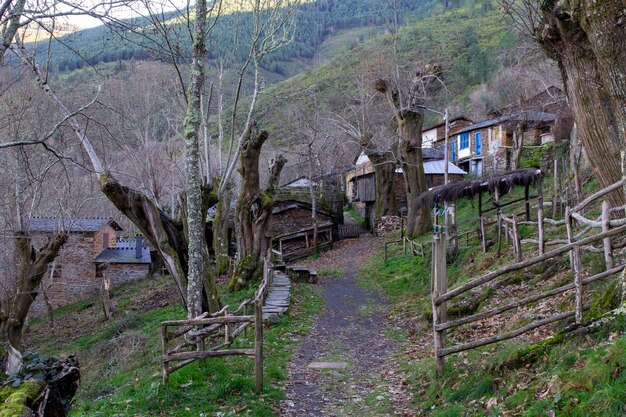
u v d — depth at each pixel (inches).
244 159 802.8
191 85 424.2
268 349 420.5
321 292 790.5
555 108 1347.2
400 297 711.7
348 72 1930.4
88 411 294.0
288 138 1827.0
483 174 1590.8
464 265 667.4
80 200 1189.7
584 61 327.9
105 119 917.2
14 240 738.8
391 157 1483.8
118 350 649.6
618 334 211.6
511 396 212.5
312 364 386.9
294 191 1696.6
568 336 235.5
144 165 1103.6
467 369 276.8
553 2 330.0
